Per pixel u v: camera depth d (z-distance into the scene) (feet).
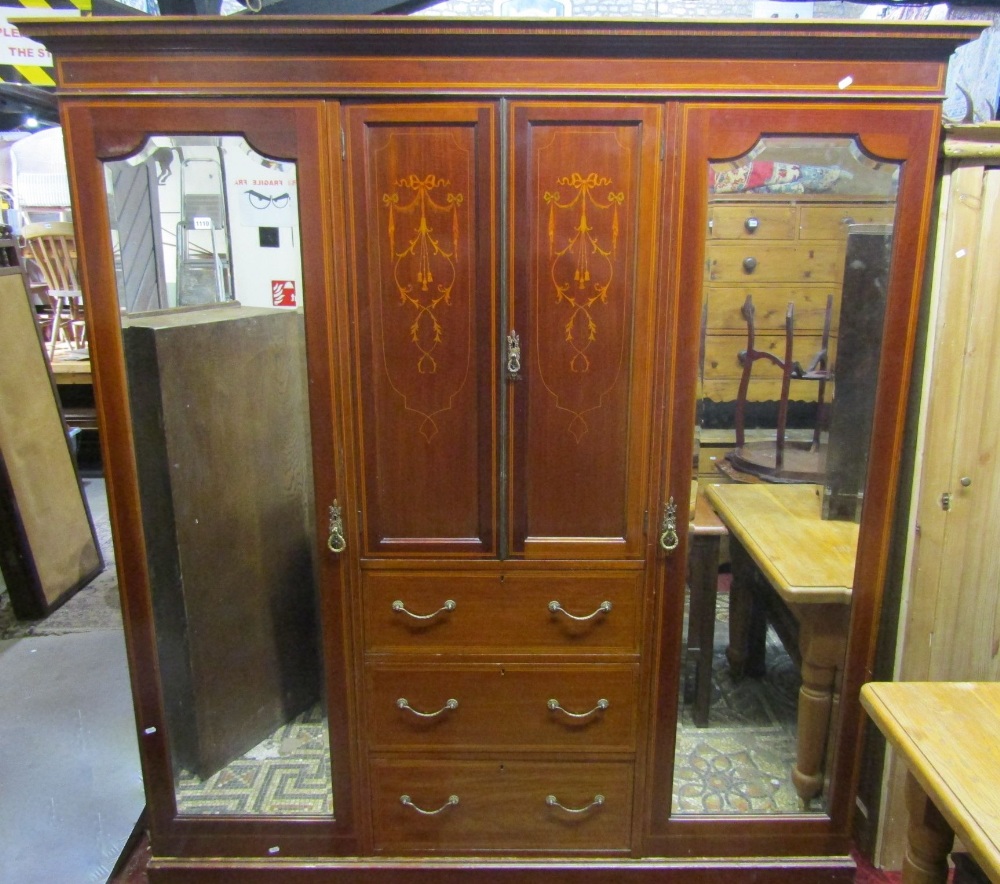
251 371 4.66
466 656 4.47
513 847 4.81
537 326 3.99
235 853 4.80
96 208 3.85
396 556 4.31
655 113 3.74
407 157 3.80
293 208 4.12
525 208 3.84
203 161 4.08
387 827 4.78
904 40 3.65
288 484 4.64
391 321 4.00
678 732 4.71
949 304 4.18
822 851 4.77
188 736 4.94
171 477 4.52
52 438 9.14
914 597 4.61
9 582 8.42
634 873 4.78
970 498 4.44
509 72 3.70
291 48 3.67
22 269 8.84
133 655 4.50
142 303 4.27
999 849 2.68
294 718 4.99
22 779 5.91
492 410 4.09
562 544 4.28
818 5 6.18
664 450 4.15
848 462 4.36
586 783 4.70
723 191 3.91
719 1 6.28
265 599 4.89
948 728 3.32
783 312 4.12
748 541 4.51
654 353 4.02
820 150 3.89
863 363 4.19
